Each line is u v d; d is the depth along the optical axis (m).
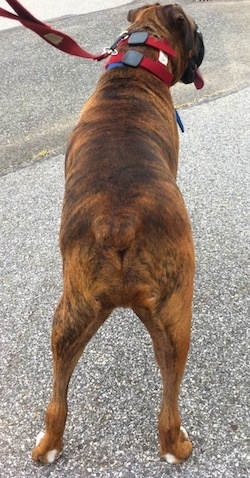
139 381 3.02
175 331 2.29
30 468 2.63
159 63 3.01
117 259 2.07
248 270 3.70
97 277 2.11
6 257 3.90
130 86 2.85
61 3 8.45
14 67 6.68
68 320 2.26
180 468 2.60
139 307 2.20
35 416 2.86
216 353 3.14
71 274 2.19
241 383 2.98
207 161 4.85
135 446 2.71
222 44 6.98
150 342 3.23
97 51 6.71
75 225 2.15
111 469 2.61
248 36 7.16
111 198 2.13
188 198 4.39
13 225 4.20
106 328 3.32
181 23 3.21
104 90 2.85
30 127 5.48
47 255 3.90
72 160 2.54
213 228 4.07
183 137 5.21
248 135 5.21
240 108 5.65
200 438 2.72
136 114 2.65
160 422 2.49
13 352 3.20
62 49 3.17
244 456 2.64
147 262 2.10
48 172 4.80
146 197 2.14
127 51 3.02
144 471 2.59
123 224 2.04
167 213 2.16
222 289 3.55
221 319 3.35
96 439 2.75
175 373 2.37
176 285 2.20
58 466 2.63
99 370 3.08
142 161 2.30
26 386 3.01
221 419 2.81
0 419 2.85
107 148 2.36
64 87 6.20
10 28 7.80
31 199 4.47
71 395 2.96
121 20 7.62
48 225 4.18
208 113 5.59
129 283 2.11
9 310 3.47
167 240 2.14
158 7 3.30
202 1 8.30
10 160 4.99
